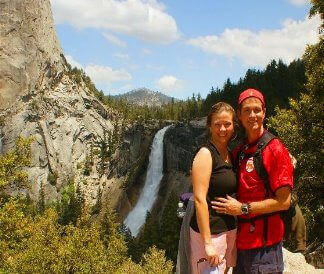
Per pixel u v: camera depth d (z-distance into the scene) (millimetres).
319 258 10203
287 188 4098
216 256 4230
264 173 4234
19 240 20750
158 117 184875
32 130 150500
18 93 155375
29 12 173000
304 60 18281
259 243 4219
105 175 165250
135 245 70875
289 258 8789
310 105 17891
